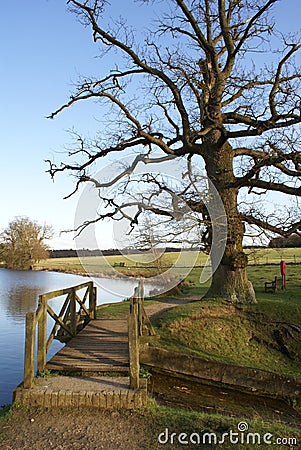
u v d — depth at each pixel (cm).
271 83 1298
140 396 577
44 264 5719
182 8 1235
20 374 1109
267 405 765
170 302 1478
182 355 826
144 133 1248
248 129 1185
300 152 1063
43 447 470
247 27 1198
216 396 769
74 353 791
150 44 1458
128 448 465
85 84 1327
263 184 1152
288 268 2530
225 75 1264
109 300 2355
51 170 1383
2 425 528
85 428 516
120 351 802
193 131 1177
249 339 995
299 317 1091
